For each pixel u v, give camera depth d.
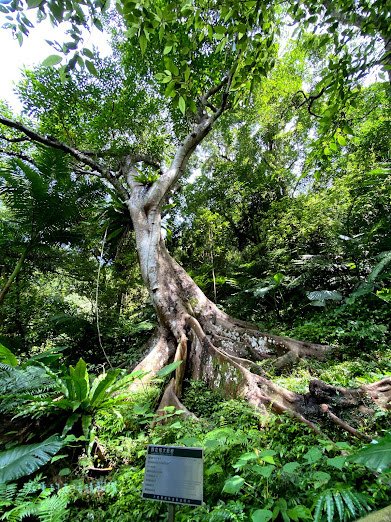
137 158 9.98
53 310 8.52
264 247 9.35
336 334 5.02
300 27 3.26
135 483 2.30
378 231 5.95
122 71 9.55
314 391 3.05
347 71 3.28
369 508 1.46
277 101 11.26
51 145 7.61
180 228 12.26
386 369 3.81
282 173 11.26
